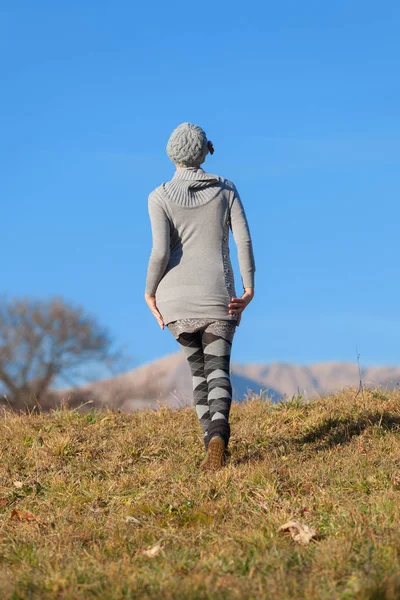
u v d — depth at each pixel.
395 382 13.78
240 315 9.62
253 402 13.70
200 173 9.67
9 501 9.16
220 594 5.14
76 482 9.49
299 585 5.38
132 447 10.77
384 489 8.13
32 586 5.61
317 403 12.98
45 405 54.75
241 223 9.65
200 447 10.66
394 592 5.00
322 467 9.02
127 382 55.72
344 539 6.27
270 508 7.70
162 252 9.30
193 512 7.86
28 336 59.22
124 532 7.29
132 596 5.24
